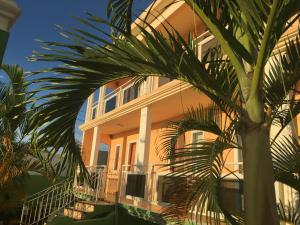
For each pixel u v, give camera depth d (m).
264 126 2.13
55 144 2.57
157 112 10.38
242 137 2.17
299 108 3.15
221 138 2.81
